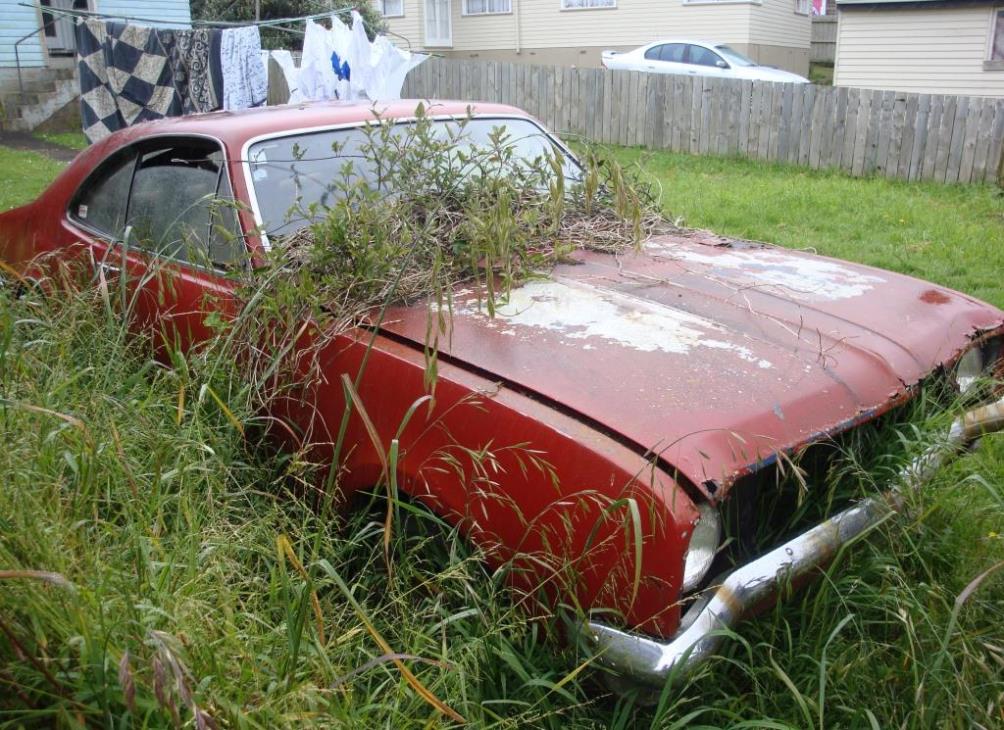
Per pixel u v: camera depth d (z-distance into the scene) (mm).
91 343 3117
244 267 3166
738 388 2443
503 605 2410
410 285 3010
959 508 2928
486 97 15461
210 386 2891
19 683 1795
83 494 2271
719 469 2160
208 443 2785
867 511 2557
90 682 1807
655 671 2068
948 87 16453
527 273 3191
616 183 3590
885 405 2600
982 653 2371
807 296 3146
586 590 2211
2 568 1945
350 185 3523
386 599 2592
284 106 4156
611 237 3723
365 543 2717
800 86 12055
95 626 1865
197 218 3547
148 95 9836
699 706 2371
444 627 2350
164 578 2062
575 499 2207
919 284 3424
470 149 3725
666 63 18203
